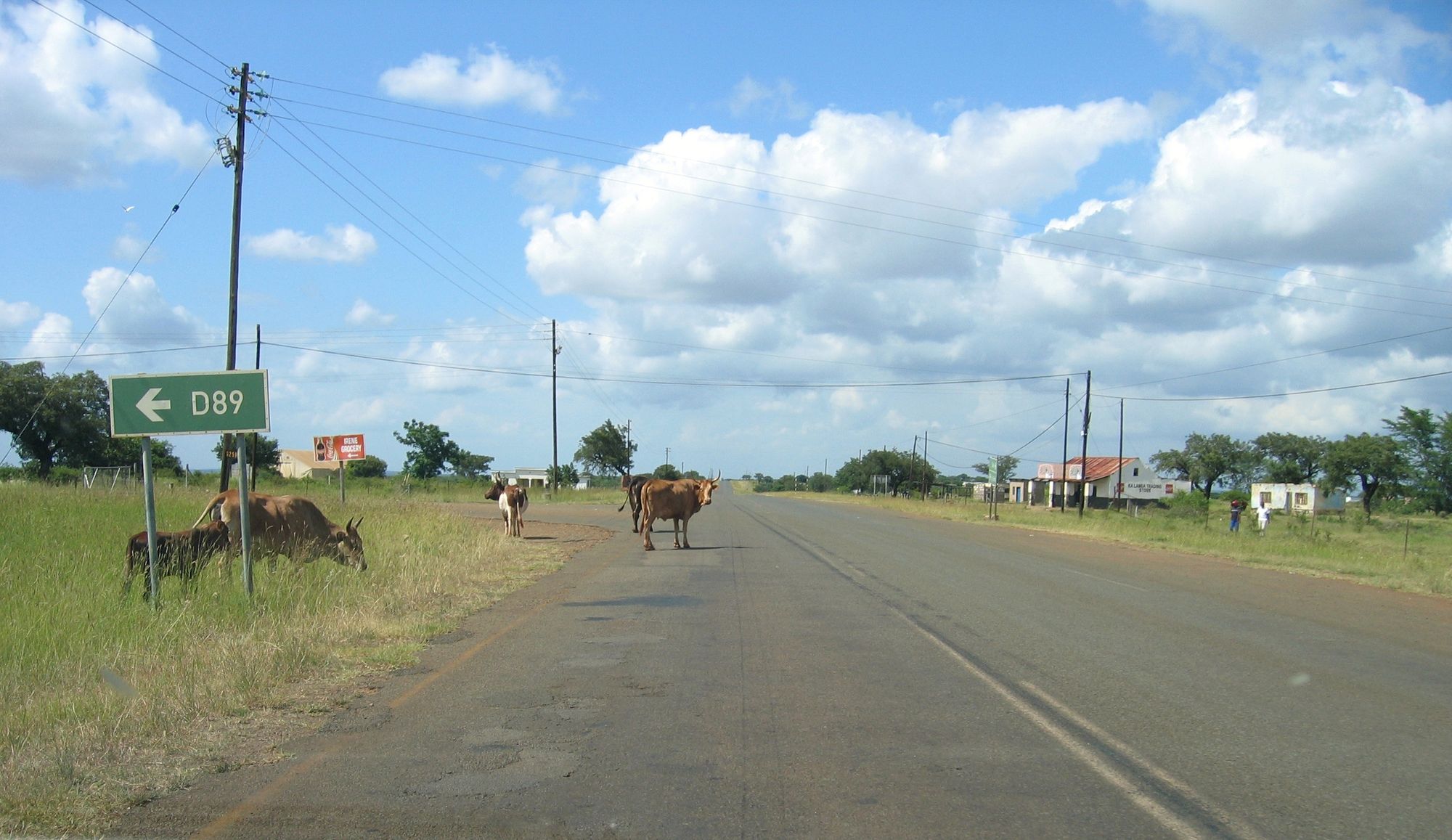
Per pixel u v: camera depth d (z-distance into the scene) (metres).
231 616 10.18
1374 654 10.27
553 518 35.53
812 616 12.04
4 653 8.21
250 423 10.71
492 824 5.05
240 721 6.91
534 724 6.96
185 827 5.00
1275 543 27.78
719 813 5.21
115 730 6.45
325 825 5.04
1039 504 89.12
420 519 24.16
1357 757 6.39
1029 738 6.71
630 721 7.05
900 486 101.88
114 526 17.77
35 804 5.23
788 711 7.36
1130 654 9.88
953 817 5.19
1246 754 6.42
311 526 13.40
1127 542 28.50
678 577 16.23
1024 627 11.51
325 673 8.47
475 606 12.55
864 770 5.96
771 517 39.81
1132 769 6.05
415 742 6.48
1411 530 46.78
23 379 43.25
